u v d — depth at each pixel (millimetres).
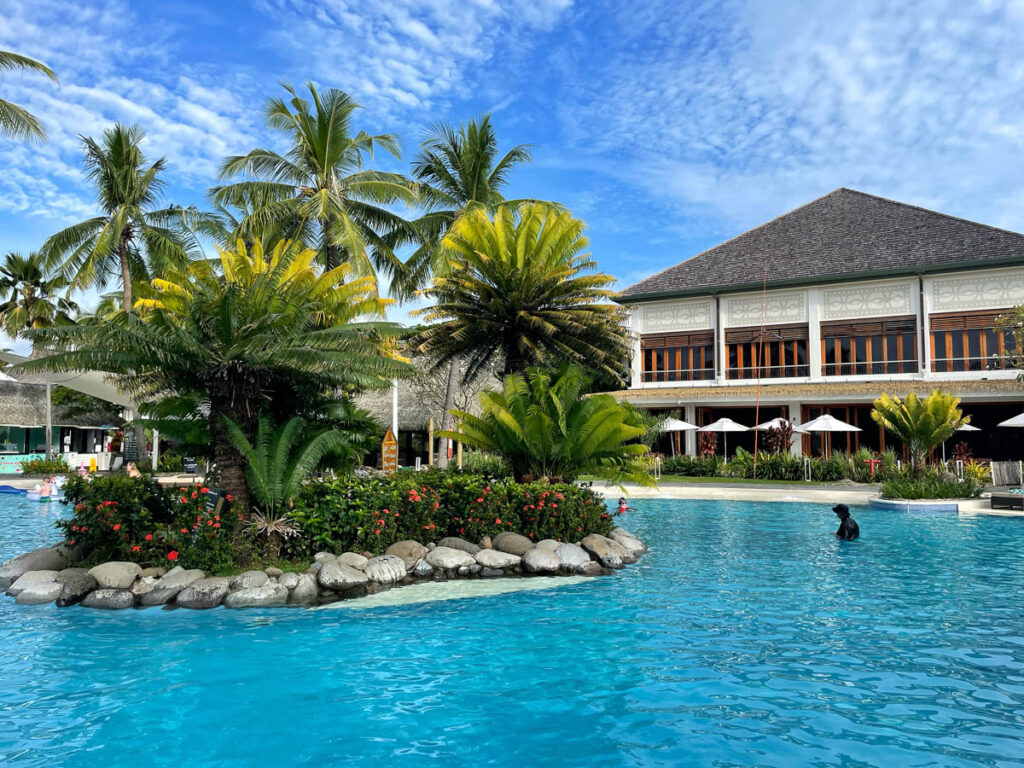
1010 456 28609
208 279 11508
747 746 4703
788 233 36562
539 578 10500
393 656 6762
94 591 8852
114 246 27406
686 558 12125
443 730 5039
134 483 10367
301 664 6527
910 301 31047
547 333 16562
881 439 30797
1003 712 5254
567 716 5273
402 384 32500
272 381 11008
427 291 18250
